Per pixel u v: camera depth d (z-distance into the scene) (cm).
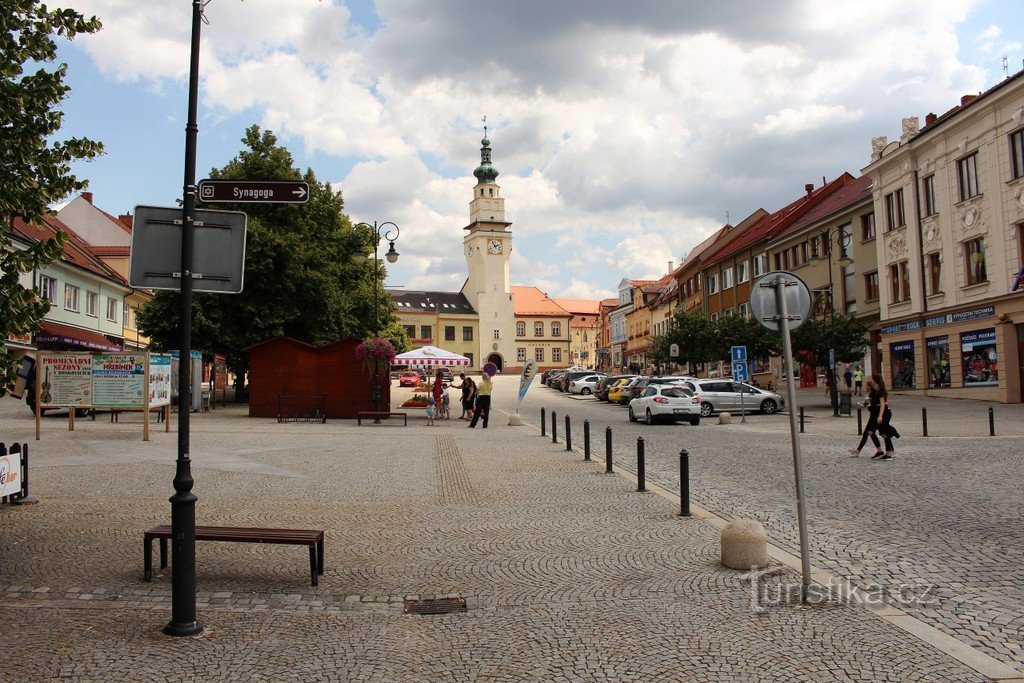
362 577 748
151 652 546
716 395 3281
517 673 508
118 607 648
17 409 3152
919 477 1300
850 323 3456
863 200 4075
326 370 3133
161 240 600
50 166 771
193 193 603
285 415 3081
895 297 3844
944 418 2598
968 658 514
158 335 3650
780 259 5100
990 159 3117
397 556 827
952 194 3372
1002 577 698
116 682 491
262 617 628
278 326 3703
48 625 601
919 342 3612
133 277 591
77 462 1507
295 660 533
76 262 4103
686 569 760
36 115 769
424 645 564
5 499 1077
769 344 3600
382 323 5134
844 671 497
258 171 3984
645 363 8112
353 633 591
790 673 497
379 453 1794
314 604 664
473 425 2691
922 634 561
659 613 629
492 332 11331
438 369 3606
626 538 902
